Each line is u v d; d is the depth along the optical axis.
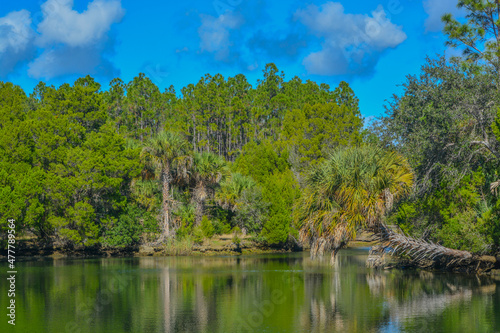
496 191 25.94
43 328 16.52
